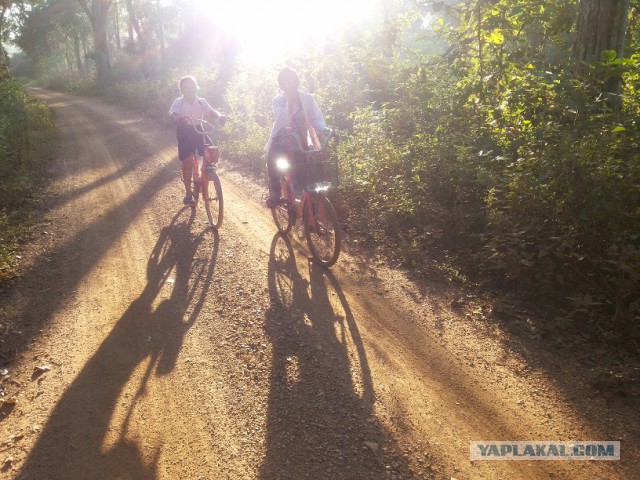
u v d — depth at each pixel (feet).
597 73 19.61
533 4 24.31
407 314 14.55
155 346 13.10
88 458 9.46
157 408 10.77
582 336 12.91
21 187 28.07
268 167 18.12
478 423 10.23
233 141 39.42
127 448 9.69
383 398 10.98
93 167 35.37
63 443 9.84
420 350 12.80
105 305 15.33
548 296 14.69
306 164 16.72
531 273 15.29
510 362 12.16
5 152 31.76
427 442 9.72
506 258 15.65
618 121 17.54
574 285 14.61
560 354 12.33
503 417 10.37
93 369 12.15
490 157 19.62
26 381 11.76
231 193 27.53
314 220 17.22
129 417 10.52
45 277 17.40
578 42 20.98
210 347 12.96
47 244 20.47
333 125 33.30
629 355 12.12
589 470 8.97
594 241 14.29
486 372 11.84
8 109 40.65
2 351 12.96
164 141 45.32
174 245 20.02
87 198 27.20
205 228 21.79
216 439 9.86
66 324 14.25
